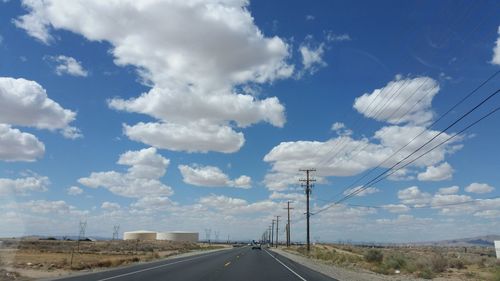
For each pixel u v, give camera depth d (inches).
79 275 1095.6
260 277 1064.2
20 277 1061.8
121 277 1027.3
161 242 6363.2
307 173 3029.0
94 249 3693.4
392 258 1893.5
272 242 7716.5
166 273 1151.6
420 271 1504.7
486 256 2706.7
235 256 2346.2
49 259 1931.6
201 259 1988.2
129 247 4158.5
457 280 1291.8
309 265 1691.7
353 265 1942.7
